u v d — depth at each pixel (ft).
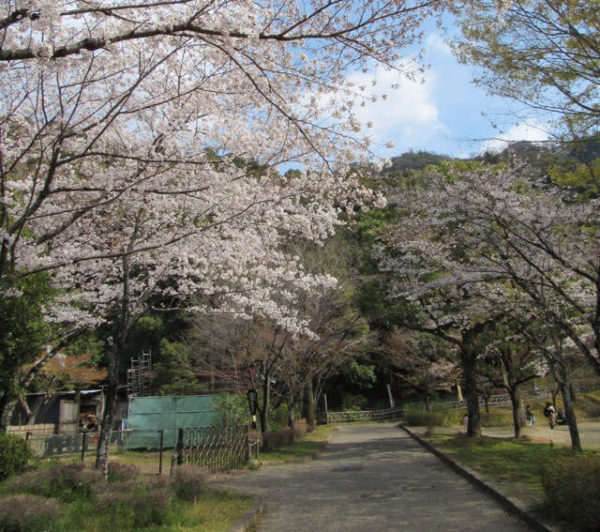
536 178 32.73
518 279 27.43
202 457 36.73
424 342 75.05
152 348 91.56
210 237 27.04
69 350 66.74
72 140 21.35
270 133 21.56
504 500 22.66
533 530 18.38
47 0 13.74
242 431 42.09
